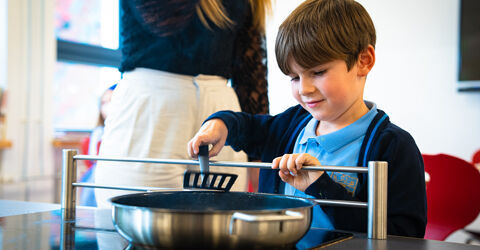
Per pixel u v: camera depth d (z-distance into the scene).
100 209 0.79
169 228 0.44
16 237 0.57
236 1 1.16
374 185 0.57
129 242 0.52
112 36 3.66
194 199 0.60
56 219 0.69
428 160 1.35
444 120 3.05
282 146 0.94
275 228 0.44
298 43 0.72
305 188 0.68
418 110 3.15
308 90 0.74
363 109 0.83
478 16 2.86
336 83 0.72
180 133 1.09
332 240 0.56
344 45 0.72
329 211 0.70
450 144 3.04
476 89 2.89
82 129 3.53
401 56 3.21
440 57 3.05
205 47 1.11
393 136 0.77
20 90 3.00
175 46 1.07
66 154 0.79
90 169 2.32
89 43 3.51
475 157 2.15
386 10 3.26
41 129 3.11
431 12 3.08
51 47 3.16
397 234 0.68
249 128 0.97
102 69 3.64
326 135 0.82
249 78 1.26
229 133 0.87
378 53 3.31
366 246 0.54
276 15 3.76
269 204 0.58
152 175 1.07
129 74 1.10
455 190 1.30
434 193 1.33
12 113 2.95
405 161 0.75
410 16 3.17
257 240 0.44
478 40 2.87
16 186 2.96
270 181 0.91
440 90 3.06
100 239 0.56
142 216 0.45
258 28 1.25
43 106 3.13
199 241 0.43
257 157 1.02
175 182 1.10
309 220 0.49
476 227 2.73
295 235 0.46
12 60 2.95
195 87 1.12
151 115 1.07
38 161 3.09
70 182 0.80
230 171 1.17
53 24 3.18
